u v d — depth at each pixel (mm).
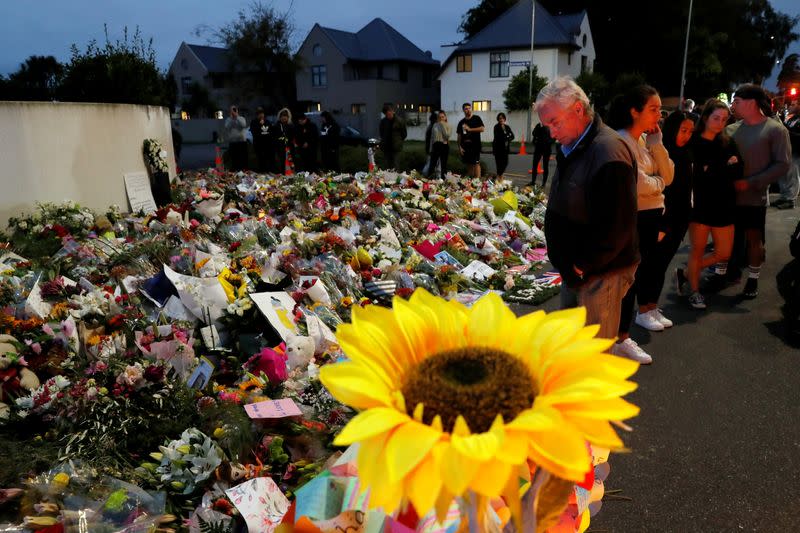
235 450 2723
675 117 4566
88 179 7430
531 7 40406
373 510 1194
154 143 8719
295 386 3234
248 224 6371
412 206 8359
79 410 2812
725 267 5977
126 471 2574
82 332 3570
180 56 51938
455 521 1120
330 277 5121
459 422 763
